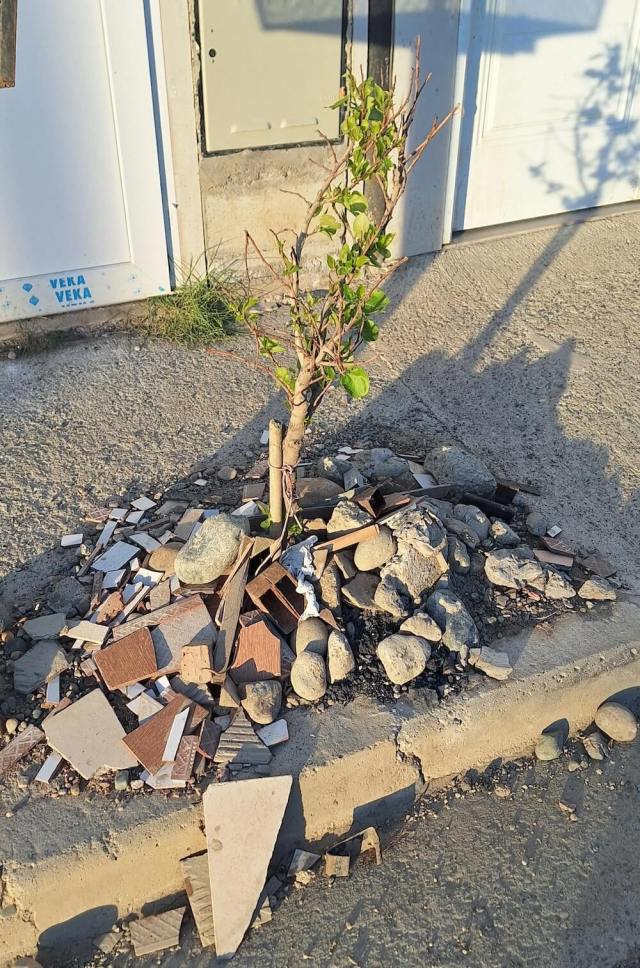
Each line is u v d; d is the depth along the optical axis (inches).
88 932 116.8
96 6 186.9
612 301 232.5
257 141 213.5
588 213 268.4
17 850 114.3
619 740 138.3
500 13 227.6
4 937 113.2
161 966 113.0
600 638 142.9
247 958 113.3
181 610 139.4
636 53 249.6
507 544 156.9
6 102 189.8
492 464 182.1
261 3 197.5
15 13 112.1
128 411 194.5
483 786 133.2
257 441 186.7
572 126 253.3
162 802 119.6
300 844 125.7
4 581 152.2
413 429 190.9
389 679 134.4
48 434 187.2
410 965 112.6
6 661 138.1
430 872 122.4
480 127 242.4
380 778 127.6
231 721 127.9
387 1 208.4
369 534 142.8
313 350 127.5
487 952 113.9
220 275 225.5
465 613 140.6
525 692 135.0
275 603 140.3
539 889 120.5
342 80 214.7
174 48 196.2
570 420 194.9
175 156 207.9
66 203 204.5
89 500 170.2
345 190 123.3
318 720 129.4
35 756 125.3
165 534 157.6
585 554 161.2
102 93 195.9
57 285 212.4
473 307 229.6
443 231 247.4
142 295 222.1
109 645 135.9
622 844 125.7
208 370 207.5
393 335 219.5
